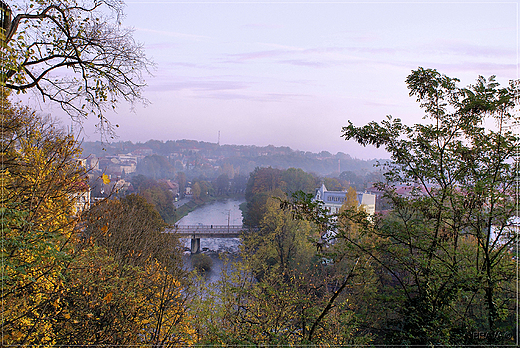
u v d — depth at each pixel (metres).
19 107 10.49
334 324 12.02
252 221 75.31
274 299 12.71
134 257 19.14
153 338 12.35
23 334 8.03
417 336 9.95
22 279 7.61
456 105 11.80
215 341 9.70
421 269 10.84
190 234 71.12
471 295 10.48
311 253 40.31
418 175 11.59
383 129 11.63
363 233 11.01
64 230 8.10
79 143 8.24
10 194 7.66
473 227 10.80
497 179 10.84
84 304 10.28
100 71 10.34
